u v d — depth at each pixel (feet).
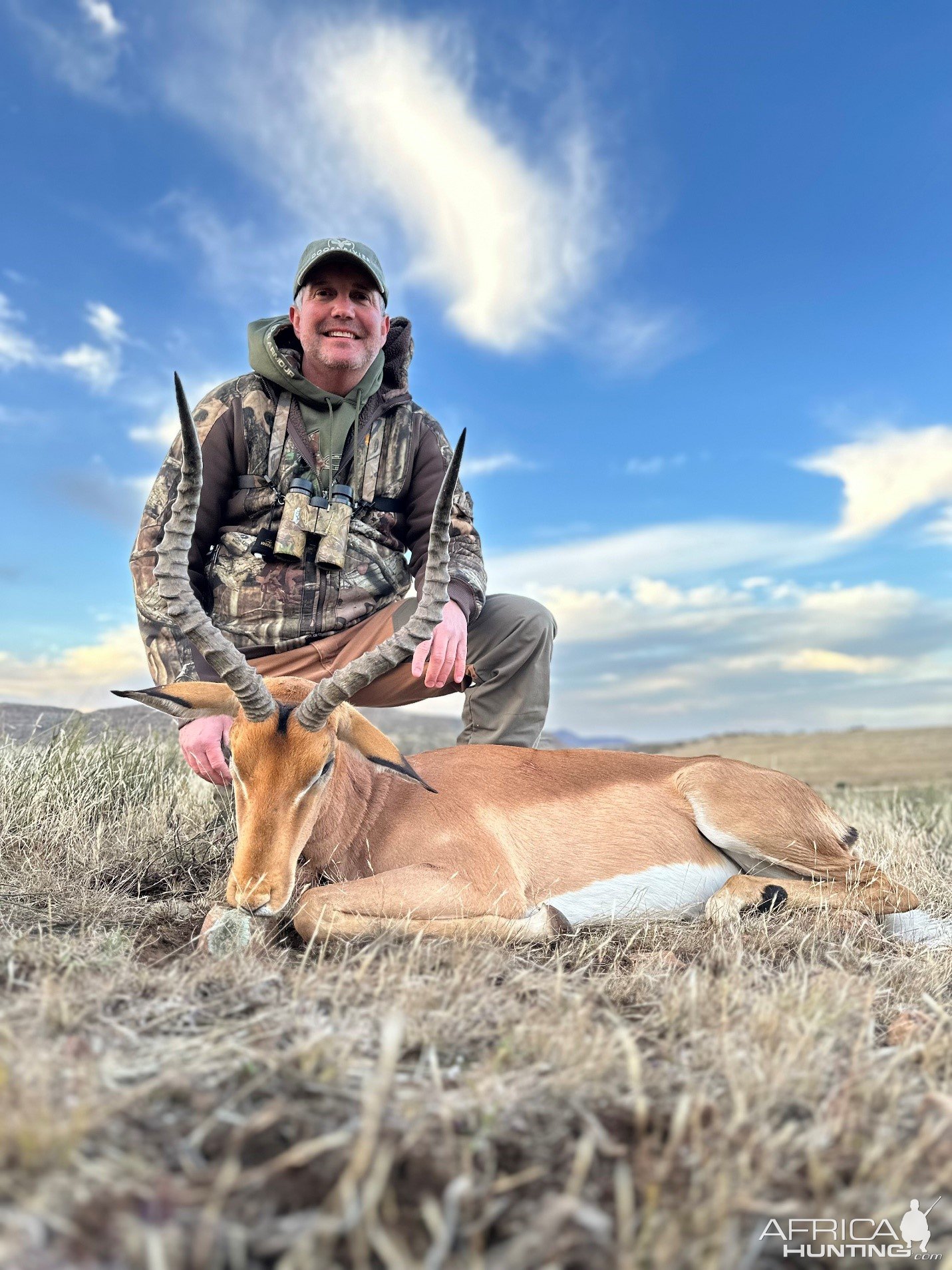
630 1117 6.92
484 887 13.39
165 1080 6.71
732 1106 7.19
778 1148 6.50
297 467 16.81
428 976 9.86
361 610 17.42
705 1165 6.24
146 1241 4.97
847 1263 5.56
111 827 17.61
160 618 16.10
